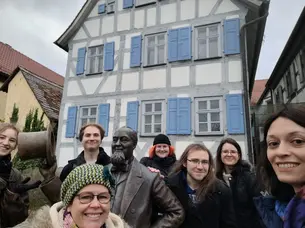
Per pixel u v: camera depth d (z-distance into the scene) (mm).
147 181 2059
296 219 1202
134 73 10195
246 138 8219
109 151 9891
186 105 9148
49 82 16922
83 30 11656
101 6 11461
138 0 10844
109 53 10797
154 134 9359
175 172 2529
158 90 9672
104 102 10461
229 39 9039
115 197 1988
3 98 19391
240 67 8758
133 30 10664
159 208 2117
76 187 1249
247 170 2898
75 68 11430
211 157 2445
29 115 14406
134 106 9852
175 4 10141
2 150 2172
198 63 9328
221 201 2453
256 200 1554
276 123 1259
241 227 2621
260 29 9555
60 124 11047
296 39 10609
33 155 2328
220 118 8680
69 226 1271
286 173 1206
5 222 2113
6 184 2135
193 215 2301
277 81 15008
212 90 8953
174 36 9812
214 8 9500
